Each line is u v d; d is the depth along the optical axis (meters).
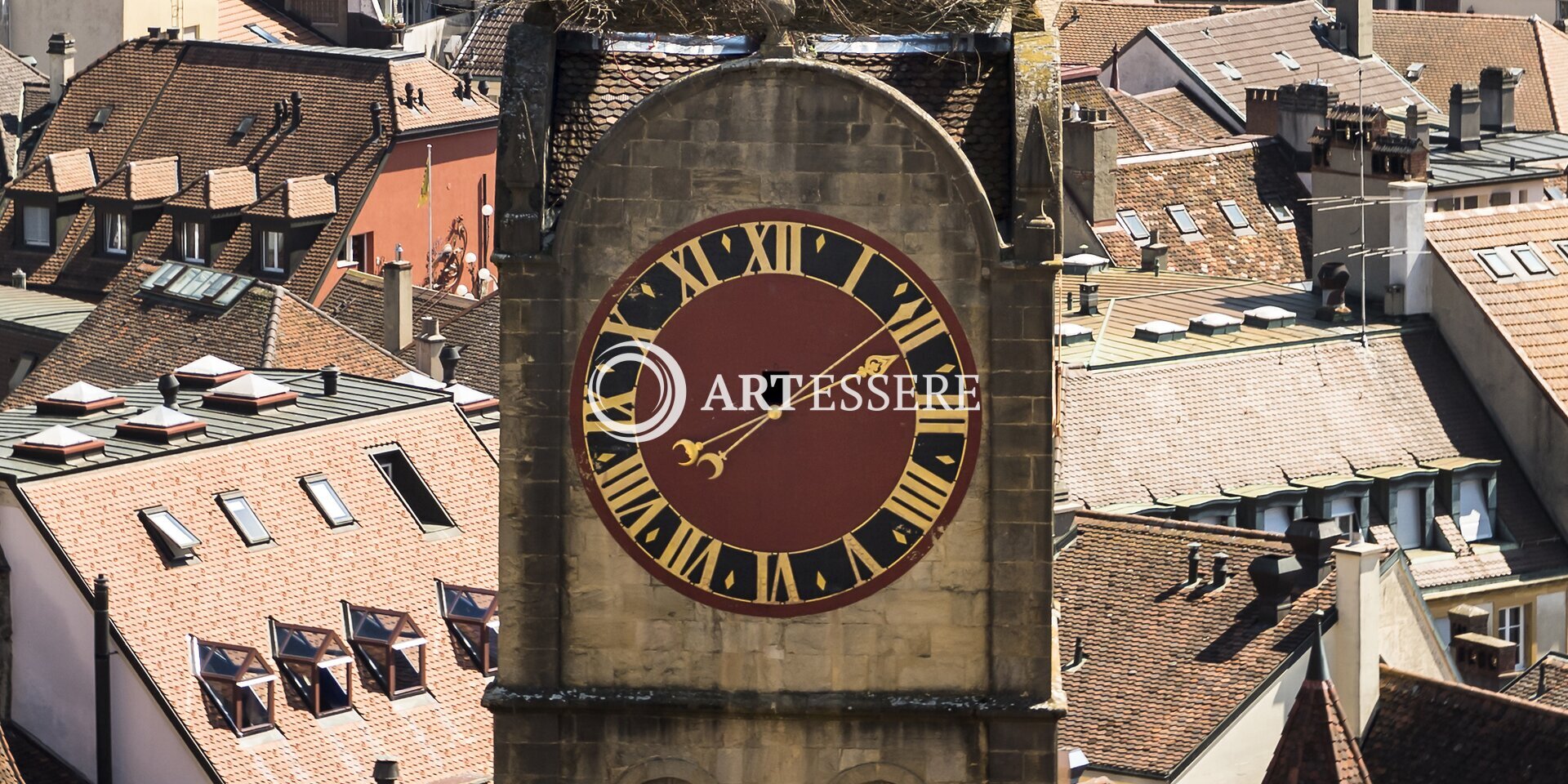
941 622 75.50
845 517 75.12
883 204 74.12
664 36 76.31
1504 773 112.88
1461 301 184.50
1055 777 75.62
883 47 76.31
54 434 132.50
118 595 126.81
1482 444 181.62
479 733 131.75
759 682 75.81
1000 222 75.12
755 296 74.56
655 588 75.50
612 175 74.00
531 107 74.44
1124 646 125.75
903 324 74.56
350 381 150.12
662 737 75.81
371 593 134.50
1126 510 166.50
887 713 75.38
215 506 133.00
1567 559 179.88
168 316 197.62
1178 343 180.12
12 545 128.12
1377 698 119.62
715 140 73.88
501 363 74.69
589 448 75.00
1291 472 173.75
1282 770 102.44
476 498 142.50
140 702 125.25
